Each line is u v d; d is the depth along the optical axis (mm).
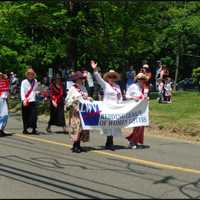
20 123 20188
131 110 13859
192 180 10172
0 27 25938
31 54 28688
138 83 14133
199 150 13953
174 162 12016
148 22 28141
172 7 32812
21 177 10211
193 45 39344
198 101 23109
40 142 14867
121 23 27125
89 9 26469
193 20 34469
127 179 10141
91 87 25531
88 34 27453
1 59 28781
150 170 11047
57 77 17281
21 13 25000
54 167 11211
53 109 17203
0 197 8641
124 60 29703
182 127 16781
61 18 25562
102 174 10562
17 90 35625
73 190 9188
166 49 41688
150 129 17453
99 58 29688
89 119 13266
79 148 13188
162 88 24125
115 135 13750
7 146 14055
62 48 27703
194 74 34062
